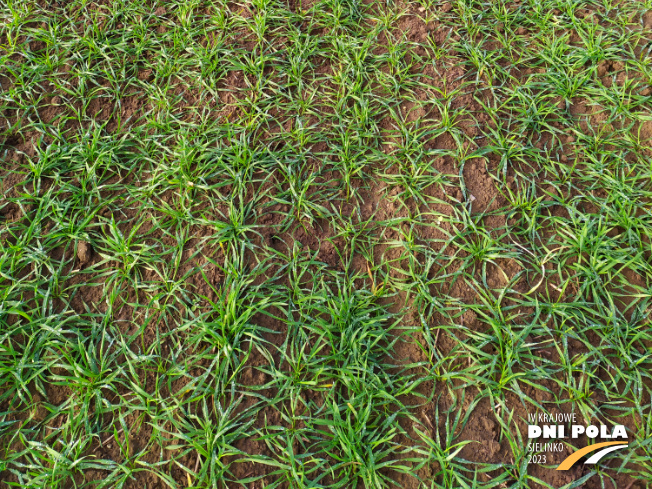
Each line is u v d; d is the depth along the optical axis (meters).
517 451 1.86
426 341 2.16
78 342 2.05
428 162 2.73
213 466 1.78
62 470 1.79
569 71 3.04
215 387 1.98
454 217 2.51
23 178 2.62
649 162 2.68
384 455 1.85
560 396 2.03
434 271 2.36
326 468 1.85
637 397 2.00
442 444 1.92
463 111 2.84
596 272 2.29
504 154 2.70
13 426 1.92
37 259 2.27
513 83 3.08
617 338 2.12
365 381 2.01
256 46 3.18
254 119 2.80
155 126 2.79
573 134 2.86
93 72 3.01
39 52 3.12
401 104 2.99
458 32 3.30
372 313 2.25
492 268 2.37
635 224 2.41
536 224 2.50
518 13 3.31
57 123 2.83
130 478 1.80
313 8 3.34
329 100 2.98
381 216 2.55
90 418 1.93
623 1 3.42
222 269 2.24
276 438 1.91
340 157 2.72
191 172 2.61
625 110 2.86
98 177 2.61
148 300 2.24
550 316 2.19
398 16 3.37
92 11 3.32
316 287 2.28
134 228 2.35
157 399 1.92
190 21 3.28
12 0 3.29
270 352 2.12
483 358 2.10
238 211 2.51
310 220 2.51
